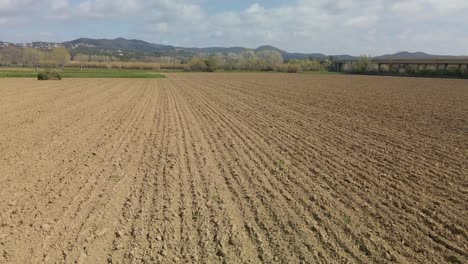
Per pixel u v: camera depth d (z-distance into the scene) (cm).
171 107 2883
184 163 1274
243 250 702
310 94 4053
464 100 3388
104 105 2934
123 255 686
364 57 11956
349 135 1769
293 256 682
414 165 1265
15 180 1097
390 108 2802
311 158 1348
